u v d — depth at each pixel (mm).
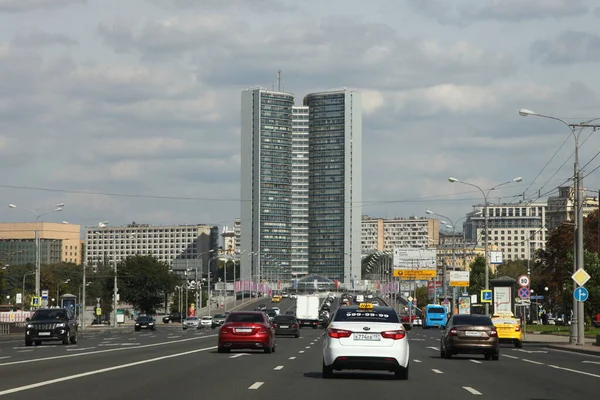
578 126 51719
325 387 21906
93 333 84375
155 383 22297
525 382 24781
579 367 32438
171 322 158125
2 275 141250
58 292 177125
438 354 42906
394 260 146500
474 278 159125
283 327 69125
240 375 25531
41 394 19031
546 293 131625
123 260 170125
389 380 24703
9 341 60906
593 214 113250
